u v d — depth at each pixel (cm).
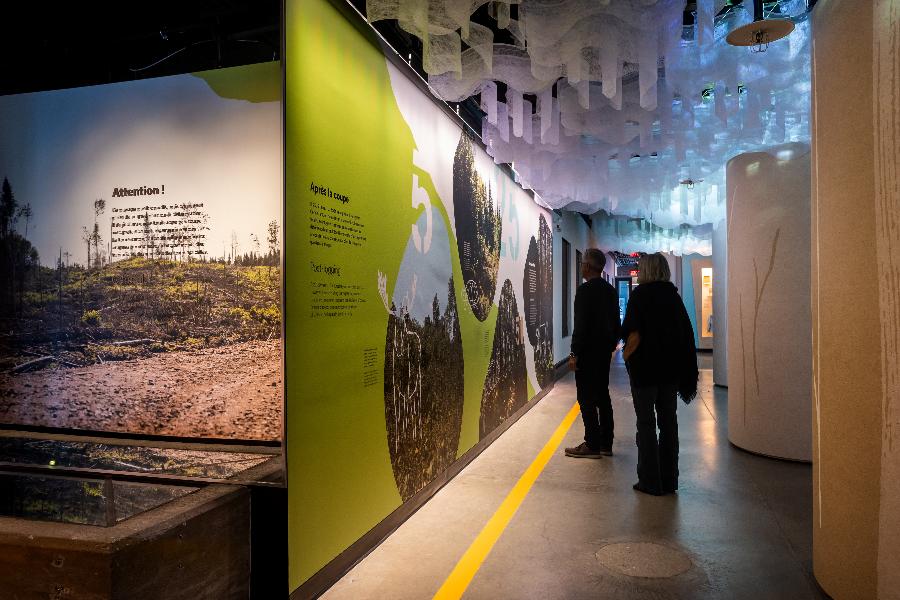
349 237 274
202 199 284
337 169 262
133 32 352
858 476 220
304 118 235
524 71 378
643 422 386
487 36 312
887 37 204
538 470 443
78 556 162
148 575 173
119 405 298
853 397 222
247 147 278
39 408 310
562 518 341
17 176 309
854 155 220
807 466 455
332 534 257
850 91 222
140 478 237
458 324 437
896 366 202
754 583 258
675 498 377
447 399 413
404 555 289
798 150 467
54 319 305
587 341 481
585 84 357
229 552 212
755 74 397
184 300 288
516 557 287
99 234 298
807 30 371
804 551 292
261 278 277
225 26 357
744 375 505
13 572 169
